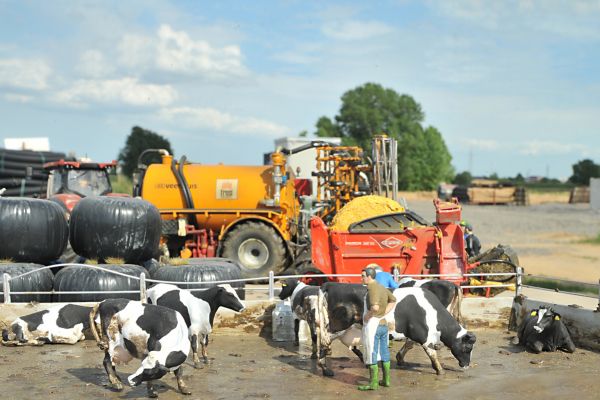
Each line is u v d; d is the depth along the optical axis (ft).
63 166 62.59
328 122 304.30
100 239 45.52
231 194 58.95
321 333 34.19
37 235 44.96
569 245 112.68
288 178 59.72
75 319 39.34
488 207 221.66
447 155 344.28
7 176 92.48
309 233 58.70
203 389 31.17
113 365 30.50
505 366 35.94
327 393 30.76
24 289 42.39
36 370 33.91
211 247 58.13
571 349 38.99
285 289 38.55
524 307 44.52
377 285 31.42
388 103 286.66
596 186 217.97
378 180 59.82
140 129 151.84
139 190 60.39
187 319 34.55
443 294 37.99
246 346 40.50
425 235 48.44
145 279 41.16
